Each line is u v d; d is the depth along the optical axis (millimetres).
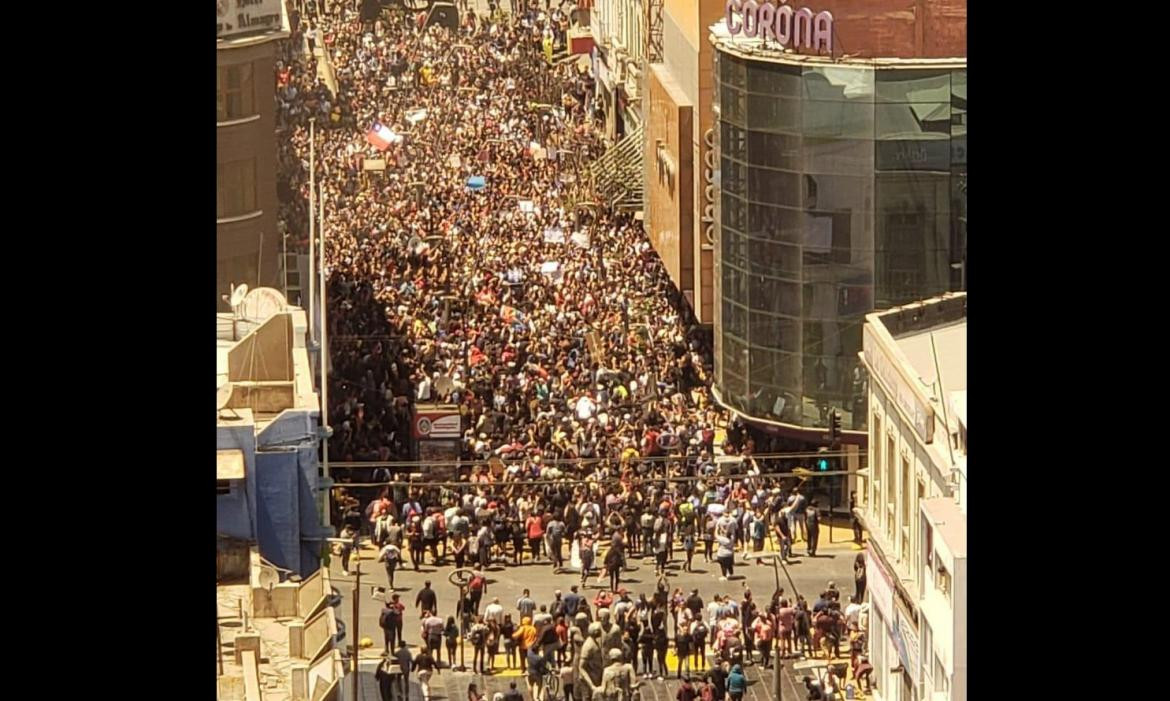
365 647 110250
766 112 135125
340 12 187500
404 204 169000
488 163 176625
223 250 133000
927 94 130875
